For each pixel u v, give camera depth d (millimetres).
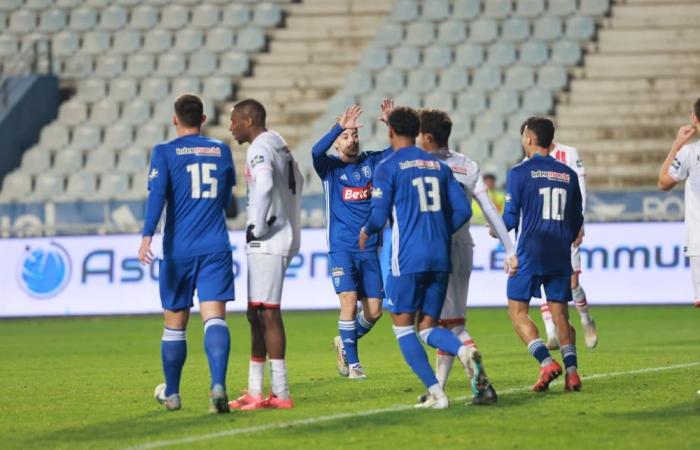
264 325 29422
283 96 96938
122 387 35969
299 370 40375
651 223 69750
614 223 70062
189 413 28875
